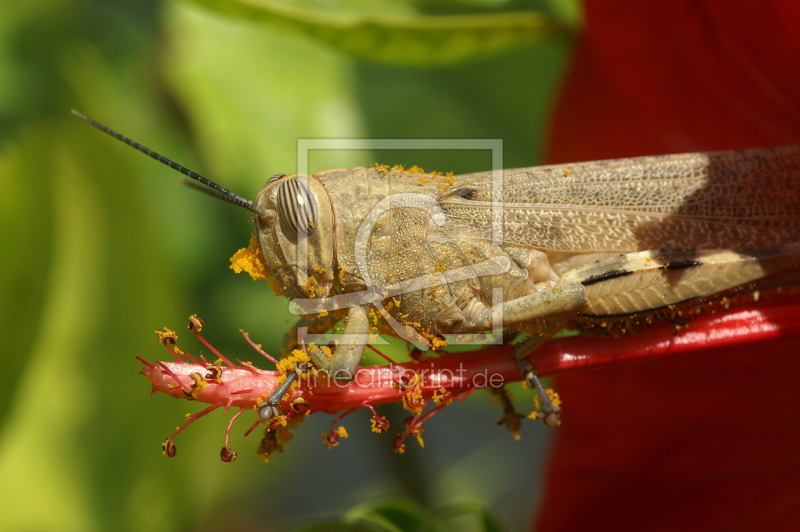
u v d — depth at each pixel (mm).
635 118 332
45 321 329
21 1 374
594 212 318
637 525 325
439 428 390
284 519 379
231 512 363
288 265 318
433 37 330
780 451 324
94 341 331
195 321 302
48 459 330
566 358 310
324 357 305
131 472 333
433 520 314
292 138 348
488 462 374
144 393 332
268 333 359
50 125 328
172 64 349
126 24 378
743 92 324
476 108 353
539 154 341
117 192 330
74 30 375
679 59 326
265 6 323
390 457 347
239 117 347
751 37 318
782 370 326
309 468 390
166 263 332
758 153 318
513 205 319
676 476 326
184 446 335
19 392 329
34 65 372
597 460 329
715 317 311
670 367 328
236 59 349
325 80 351
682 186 317
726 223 315
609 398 330
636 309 309
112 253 330
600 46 329
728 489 324
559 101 336
